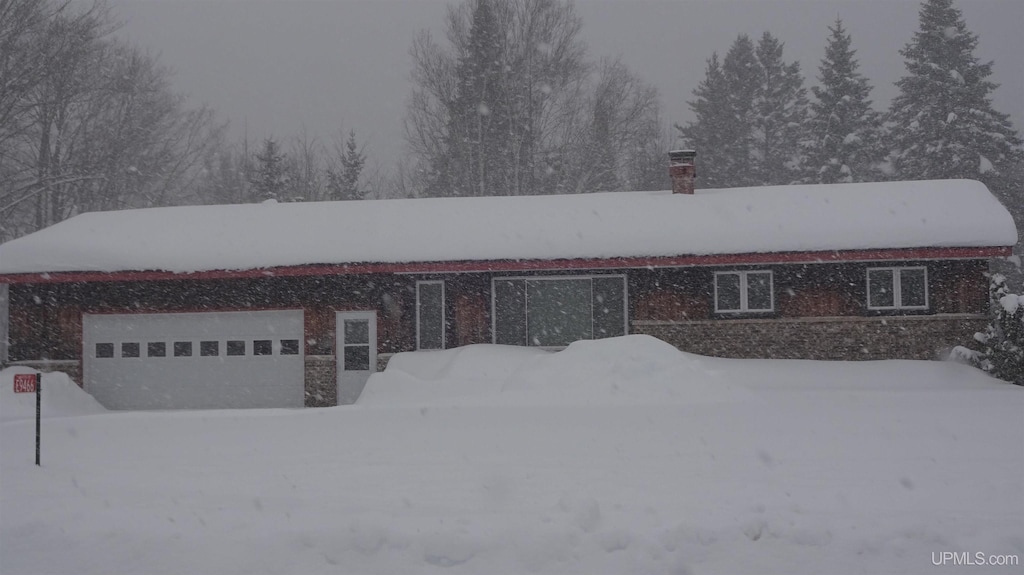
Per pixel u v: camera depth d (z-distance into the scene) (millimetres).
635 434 12695
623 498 8555
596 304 22156
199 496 8859
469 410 15070
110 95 42281
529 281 22312
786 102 60188
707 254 21078
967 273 21312
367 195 55312
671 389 15953
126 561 6949
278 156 51500
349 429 13805
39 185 38031
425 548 6957
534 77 40375
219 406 22312
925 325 21266
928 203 22516
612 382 16266
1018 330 19906
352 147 54188
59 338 22438
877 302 21562
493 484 9375
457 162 40906
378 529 7168
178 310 22438
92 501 8633
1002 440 11969
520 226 22859
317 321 22328
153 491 9156
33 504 8508
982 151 41750
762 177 57594
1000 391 17781
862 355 21359
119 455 11875
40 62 36156
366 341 22297
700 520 7539
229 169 55969
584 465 10484
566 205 24578
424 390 18344
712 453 11180
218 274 21688
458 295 22328
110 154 41625
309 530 7250
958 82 42469
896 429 12922
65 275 21812
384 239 22531
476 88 40406
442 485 9359
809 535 7145
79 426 15250
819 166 48969
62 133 40375
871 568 6758
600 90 42000
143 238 23234
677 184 25328
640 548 6957
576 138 41094
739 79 59000
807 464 10367
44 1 36531
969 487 9008
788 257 20906
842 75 49562
